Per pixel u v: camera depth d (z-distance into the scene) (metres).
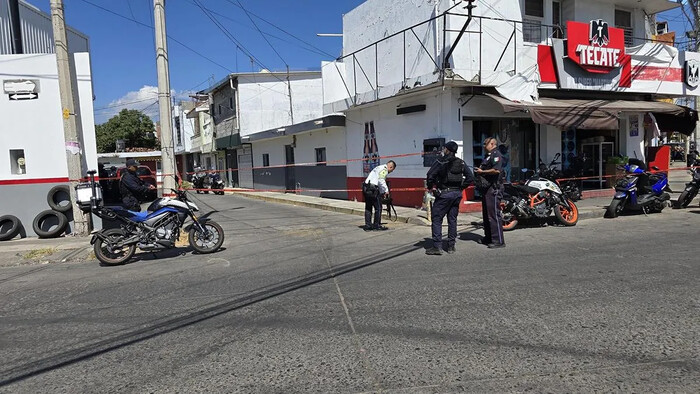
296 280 6.33
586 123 12.10
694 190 11.98
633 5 15.39
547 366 3.59
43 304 5.68
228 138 29.62
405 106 14.12
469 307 4.96
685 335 4.06
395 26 14.84
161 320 4.93
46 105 10.73
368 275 6.45
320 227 11.39
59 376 3.71
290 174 23.44
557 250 7.62
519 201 9.59
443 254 7.64
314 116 28.30
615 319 4.48
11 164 10.73
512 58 13.02
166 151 11.26
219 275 6.80
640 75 14.45
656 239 8.22
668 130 15.48
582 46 13.18
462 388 3.30
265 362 3.83
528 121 14.16
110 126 46.56
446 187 7.59
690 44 17.45
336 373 3.60
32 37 14.63
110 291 6.15
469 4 10.95
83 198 9.15
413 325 4.51
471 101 12.69
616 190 11.03
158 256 8.38
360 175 16.91
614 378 3.38
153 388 3.46
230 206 18.25
